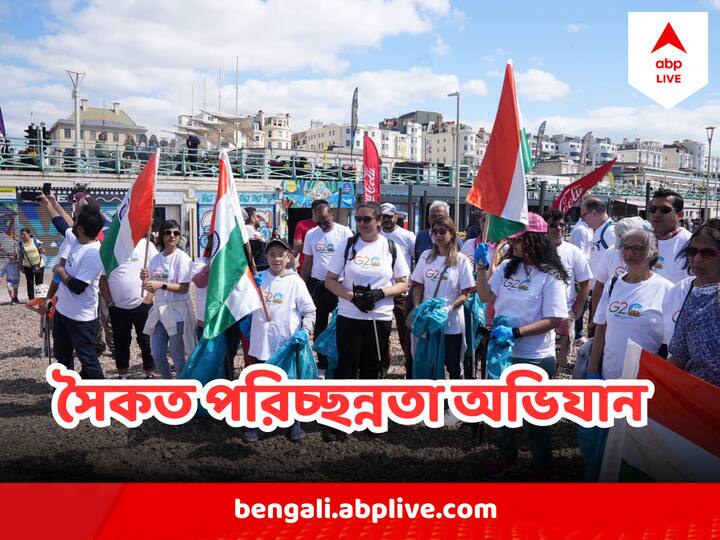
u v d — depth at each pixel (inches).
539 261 150.2
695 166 4089.6
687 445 128.0
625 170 2277.3
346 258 188.1
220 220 188.5
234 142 1353.3
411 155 5093.5
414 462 165.6
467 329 207.5
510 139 159.0
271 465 163.8
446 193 1080.2
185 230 845.8
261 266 230.2
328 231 267.7
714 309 122.5
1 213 733.3
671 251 186.1
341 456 170.7
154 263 224.5
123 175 816.3
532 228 152.1
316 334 273.6
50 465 161.9
